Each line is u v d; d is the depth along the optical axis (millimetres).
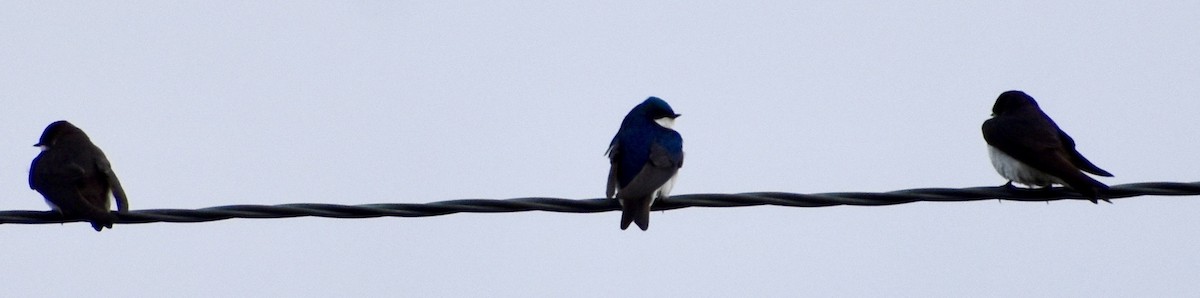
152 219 13477
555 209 13320
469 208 13148
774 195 13438
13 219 13609
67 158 14305
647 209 13758
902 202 13516
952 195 13758
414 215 13078
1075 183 14398
